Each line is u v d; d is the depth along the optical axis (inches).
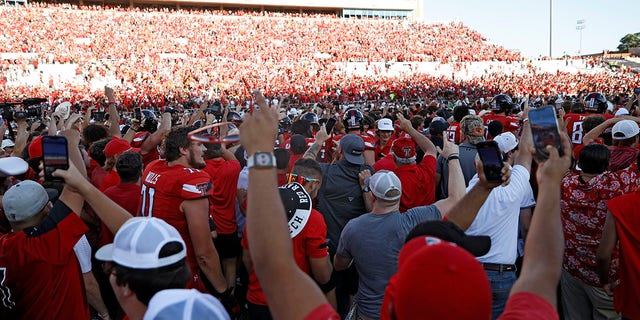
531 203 178.1
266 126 66.2
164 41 2132.1
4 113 323.3
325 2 2849.4
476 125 209.9
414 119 308.3
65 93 1455.5
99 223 172.6
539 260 64.0
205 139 75.9
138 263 81.7
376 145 295.4
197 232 140.0
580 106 390.6
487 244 81.2
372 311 126.6
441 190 234.8
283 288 60.5
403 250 65.9
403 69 2198.6
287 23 2554.1
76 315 118.2
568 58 2411.4
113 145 189.2
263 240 61.4
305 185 152.9
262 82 1807.3
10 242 108.2
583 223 158.7
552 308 59.0
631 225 130.9
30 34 1920.5
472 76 2207.2
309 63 2133.4
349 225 132.7
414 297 48.9
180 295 66.8
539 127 69.3
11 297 110.0
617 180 152.6
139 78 1717.5
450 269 48.8
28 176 196.7
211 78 1811.0
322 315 58.9
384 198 126.9
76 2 2425.0
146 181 148.0
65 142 101.7
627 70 2288.4
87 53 1868.8
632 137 201.3
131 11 2305.6
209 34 2300.7
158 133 220.2
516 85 1897.1
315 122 360.8
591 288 161.3
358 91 1672.0
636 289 130.8
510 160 208.5
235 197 196.4
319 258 136.3
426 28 2738.7
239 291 218.1
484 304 49.1
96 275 187.8
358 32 2578.7
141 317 83.9
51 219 107.9
